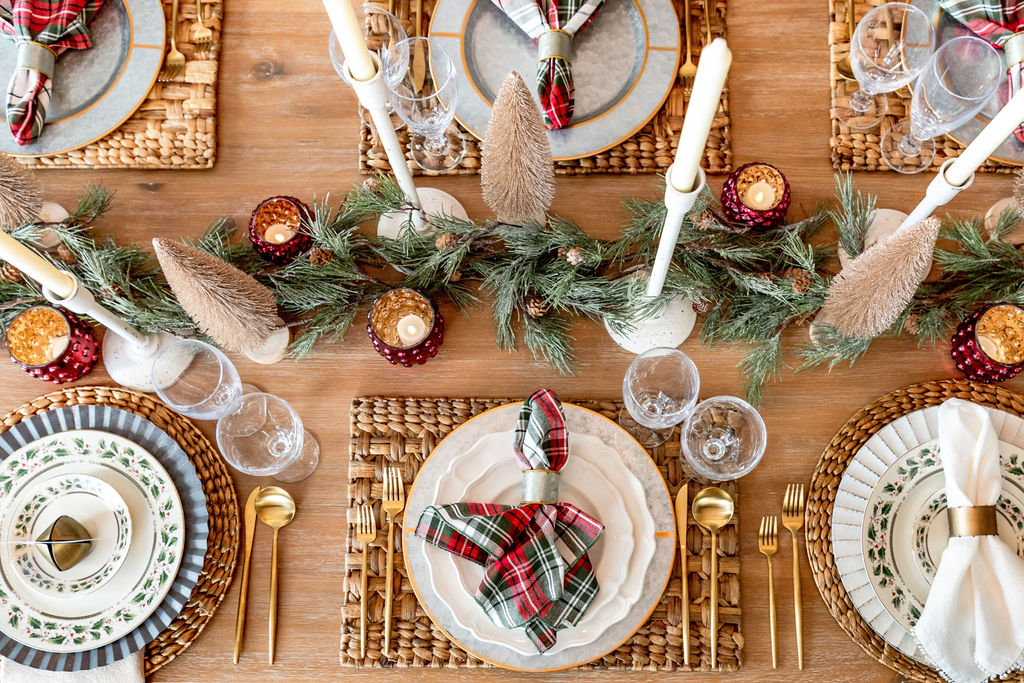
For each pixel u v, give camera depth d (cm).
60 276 80
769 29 101
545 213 90
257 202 100
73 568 88
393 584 89
